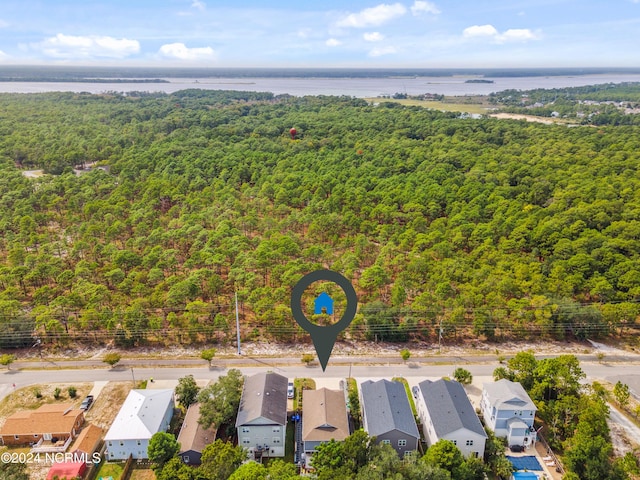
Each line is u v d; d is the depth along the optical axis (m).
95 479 45.97
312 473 43.75
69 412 52.81
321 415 49.38
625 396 54.69
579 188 116.88
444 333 72.44
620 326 74.06
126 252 87.94
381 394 52.19
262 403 49.88
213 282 78.31
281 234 99.69
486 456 47.75
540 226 96.62
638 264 80.38
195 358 66.50
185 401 54.50
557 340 71.69
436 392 52.88
